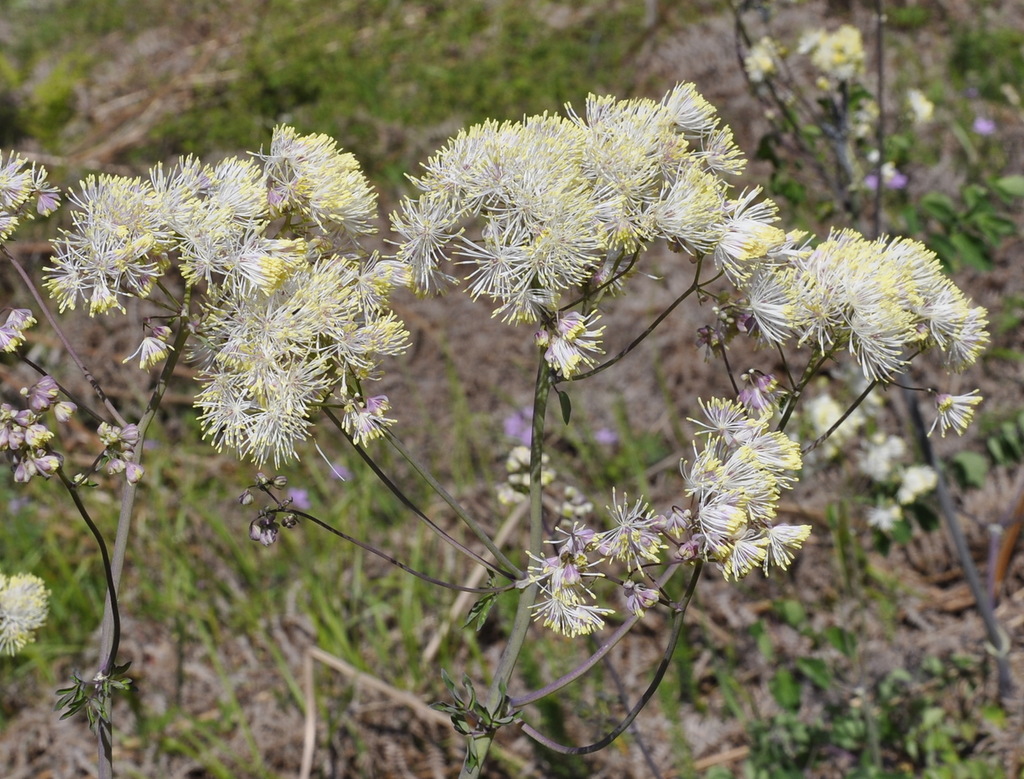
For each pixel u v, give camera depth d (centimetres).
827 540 92
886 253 48
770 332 47
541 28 158
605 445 104
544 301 46
